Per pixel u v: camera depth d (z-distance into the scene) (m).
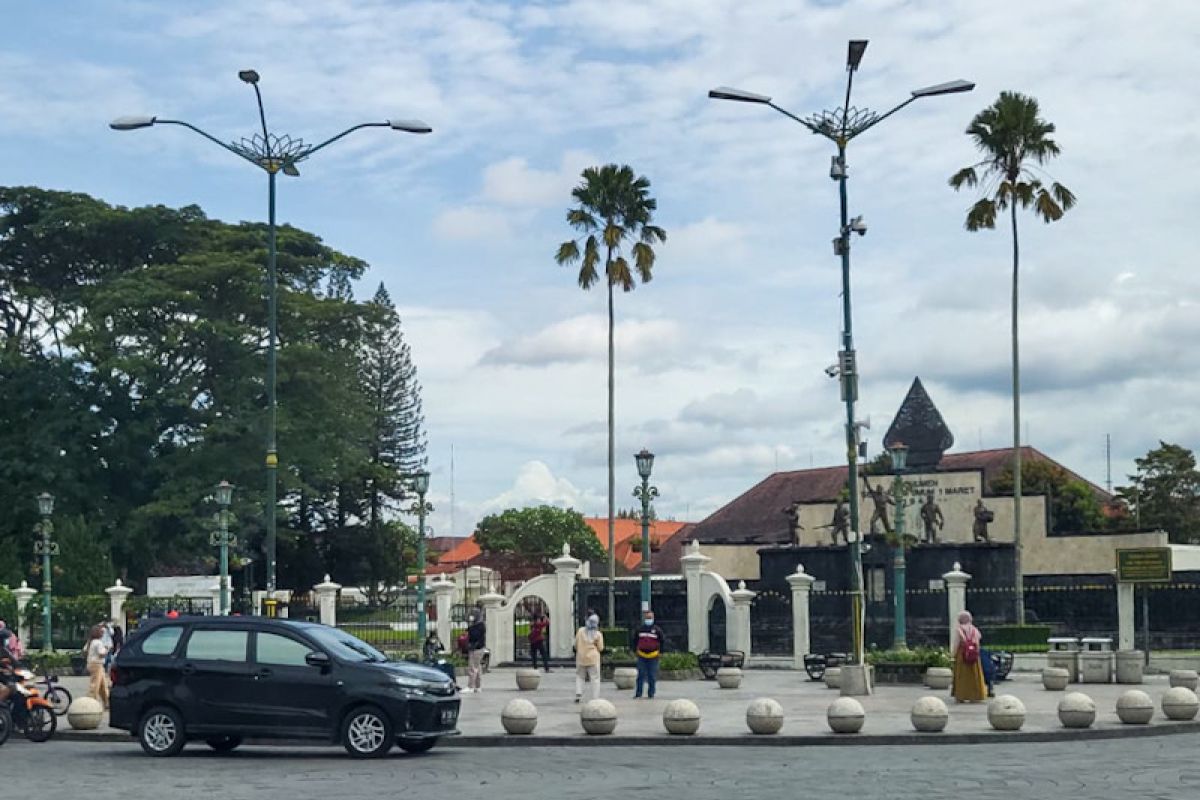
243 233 79.44
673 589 55.28
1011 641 51.69
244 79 35.88
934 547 62.97
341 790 17.89
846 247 32.84
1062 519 81.88
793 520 72.19
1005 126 61.31
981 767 19.78
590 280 68.75
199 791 17.94
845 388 32.97
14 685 25.70
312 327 79.12
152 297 73.00
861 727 24.64
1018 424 60.59
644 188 68.56
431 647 43.34
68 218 77.81
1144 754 21.39
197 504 73.69
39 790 18.25
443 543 165.00
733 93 32.34
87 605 57.53
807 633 47.69
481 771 20.03
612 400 66.50
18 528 74.06
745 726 26.27
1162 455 84.25
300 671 21.89
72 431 74.19
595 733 24.75
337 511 92.25
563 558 53.31
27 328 81.62
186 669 22.25
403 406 104.50
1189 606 51.72
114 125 35.66
